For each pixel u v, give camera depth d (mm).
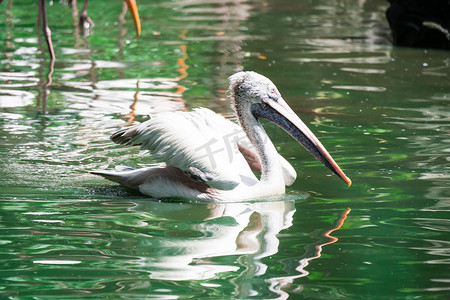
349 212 9211
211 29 24156
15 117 13578
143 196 10148
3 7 28047
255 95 10320
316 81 17156
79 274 7121
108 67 18266
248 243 8102
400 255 7688
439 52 21125
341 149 11992
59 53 19781
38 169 10891
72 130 12883
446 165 11039
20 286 6801
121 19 25859
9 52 19766
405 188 10102
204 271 7234
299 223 8836
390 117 13984
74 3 26906
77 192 10070
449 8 21641
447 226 8602
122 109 14328
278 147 12383
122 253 7730
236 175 9828
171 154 9812
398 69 18594
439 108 14641
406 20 21859
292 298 6566
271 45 21609
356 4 30484
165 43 21594
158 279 7004
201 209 9531
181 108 14391
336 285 6875
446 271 7219
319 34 23641
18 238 8141
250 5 29859
